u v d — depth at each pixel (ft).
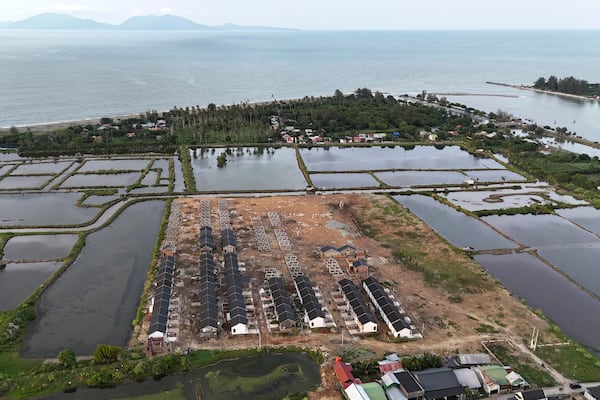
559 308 268.41
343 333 236.22
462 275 296.51
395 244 338.54
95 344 226.38
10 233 343.87
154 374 205.05
